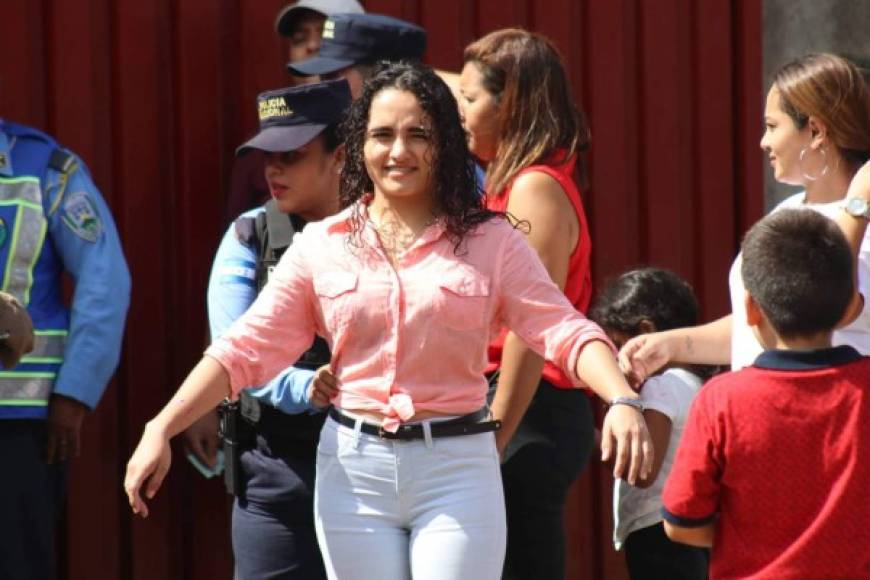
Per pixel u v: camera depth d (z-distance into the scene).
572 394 11.53
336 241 9.48
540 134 11.41
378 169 9.43
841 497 8.54
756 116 16.22
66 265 12.35
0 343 10.55
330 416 9.59
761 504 8.66
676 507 8.90
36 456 12.07
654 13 15.80
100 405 13.45
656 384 11.75
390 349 9.29
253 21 13.99
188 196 13.76
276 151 11.43
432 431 9.25
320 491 9.53
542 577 11.43
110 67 13.55
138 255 13.59
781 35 16.53
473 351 9.36
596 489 15.49
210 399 9.41
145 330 13.62
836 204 9.91
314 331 9.77
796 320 8.74
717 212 16.12
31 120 13.24
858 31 16.77
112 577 13.52
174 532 13.77
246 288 11.61
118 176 13.54
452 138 9.46
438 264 9.34
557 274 11.21
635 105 15.82
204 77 13.81
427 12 14.77
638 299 12.26
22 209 12.06
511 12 15.16
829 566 8.59
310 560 11.54
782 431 8.60
